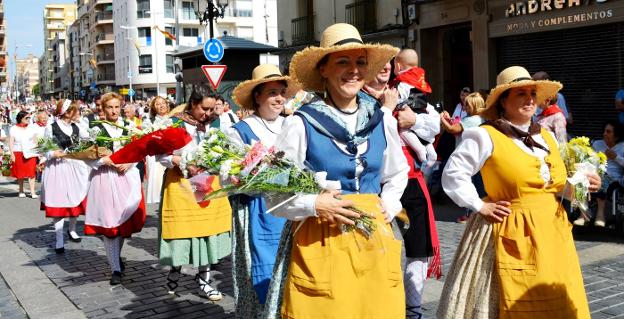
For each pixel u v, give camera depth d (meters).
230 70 14.98
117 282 6.36
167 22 66.94
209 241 5.60
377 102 3.27
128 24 68.94
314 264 2.89
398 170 3.22
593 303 5.14
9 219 10.80
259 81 4.45
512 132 3.55
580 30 12.13
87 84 98.50
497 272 3.42
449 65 15.69
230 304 5.62
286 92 4.91
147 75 67.69
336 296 2.84
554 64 12.73
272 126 4.63
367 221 2.88
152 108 9.03
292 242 3.08
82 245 8.48
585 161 3.63
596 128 12.09
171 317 5.31
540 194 3.47
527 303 3.33
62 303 5.80
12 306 5.88
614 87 11.69
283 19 21.38
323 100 3.16
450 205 10.13
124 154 5.62
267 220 4.20
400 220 3.88
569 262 3.47
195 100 5.89
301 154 3.00
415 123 4.19
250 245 4.25
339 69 3.02
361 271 2.88
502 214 3.43
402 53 4.50
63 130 7.96
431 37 15.62
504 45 13.78
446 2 14.63
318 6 19.44
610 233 7.71
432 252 4.29
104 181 6.30
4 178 18.03
